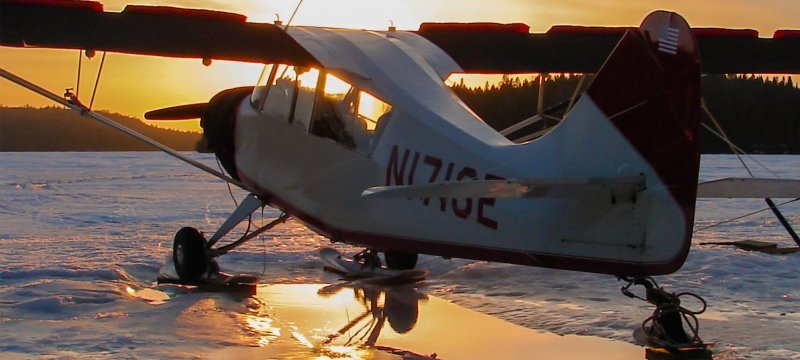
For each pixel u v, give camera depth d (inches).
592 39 322.3
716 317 235.3
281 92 303.4
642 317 233.6
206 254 300.8
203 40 265.1
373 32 296.4
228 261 355.6
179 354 192.9
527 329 223.9
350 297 273.1
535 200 219.6
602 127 206.8
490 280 301.3
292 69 299.6
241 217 313.1
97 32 260.5
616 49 204.5
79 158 2193.7
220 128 332.8
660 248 195.3
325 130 282.0
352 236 277.3
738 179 201.2
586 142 210.1
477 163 233.3
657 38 196.7
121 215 601.0
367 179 265.9
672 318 205.6
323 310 250.1
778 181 199.8
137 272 321.4
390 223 261.3
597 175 207.5
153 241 426.9
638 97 199.8
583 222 208.8
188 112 400.5
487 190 192.2
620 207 201.3
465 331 221.8
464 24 321.1
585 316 236.5
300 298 270.7
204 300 264.8
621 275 203.8
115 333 213.0
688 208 190.9
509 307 252.2
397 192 200.4
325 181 282.8
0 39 259.8
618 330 220.1
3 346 199.3
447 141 242.8
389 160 257.9
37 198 782.5
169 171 1437.0
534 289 281.6
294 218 303.9
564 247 212.8
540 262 219.0
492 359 194.2
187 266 296.5
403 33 301.9
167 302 260.7
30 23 256.7
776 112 2132.1
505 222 226.1
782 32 327.0
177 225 526.0
